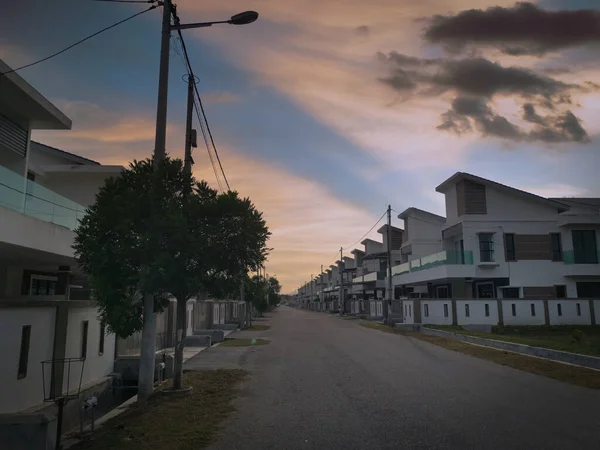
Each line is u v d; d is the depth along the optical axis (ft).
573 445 21.21
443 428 24.12
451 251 111.34
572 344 58.23
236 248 31.24
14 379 30.58
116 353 48.75
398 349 63.05
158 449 21.08
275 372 43.78
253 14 35.63
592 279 113.39
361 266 236.43
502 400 30.81
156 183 30.17
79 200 68.03
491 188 115.44
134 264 30.14
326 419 26.30
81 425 27.50
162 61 34.35
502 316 95.81
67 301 36.42
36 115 44.39
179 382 33.47
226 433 23.59
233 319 137.39
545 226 114.62
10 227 33.50
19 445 19.51
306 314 244.63
